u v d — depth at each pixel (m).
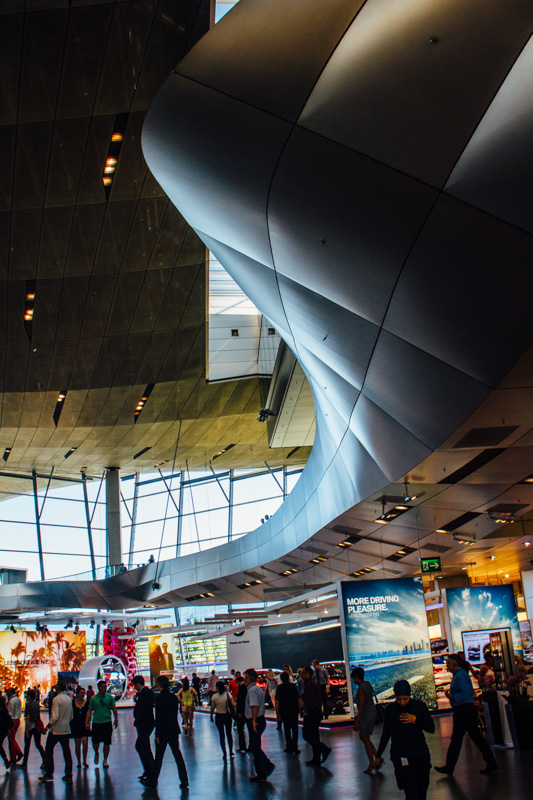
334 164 6.75
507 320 6.31
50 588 37.16
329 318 8.84
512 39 5.41
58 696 11.60
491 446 9.21
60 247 19.78
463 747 10.56
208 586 32.31
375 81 6.23
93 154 16.47
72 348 25.14
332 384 11.23
